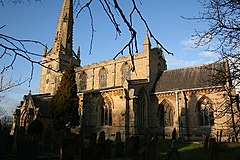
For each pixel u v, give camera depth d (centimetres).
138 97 4312
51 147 2470
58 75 6125
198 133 4053
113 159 2077
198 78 4481
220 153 2383
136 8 479
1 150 2145
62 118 3878
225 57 1301
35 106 4512
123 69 5244
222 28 1152
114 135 3978
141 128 4247
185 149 2780
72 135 2673
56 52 6581
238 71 1303
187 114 4250
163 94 4575
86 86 5675
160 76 5091
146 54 4978
